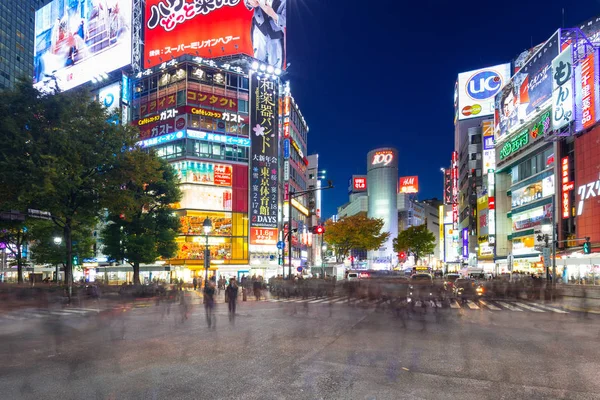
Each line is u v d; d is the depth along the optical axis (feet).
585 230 153.38
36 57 241.96
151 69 193.88
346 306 81.10
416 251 331.98
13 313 72.13
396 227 533.14
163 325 54.29
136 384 26.37
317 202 315.37
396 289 75.36
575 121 157.38
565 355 35.40
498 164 236.02
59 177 78.02
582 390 25.38
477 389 25.40
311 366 31.07
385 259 506.89
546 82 182.09
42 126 81.61
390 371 29.66
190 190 180.04
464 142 314.96
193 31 201.87
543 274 174.40
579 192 157.79
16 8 425.69
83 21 223.51
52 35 236.22
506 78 325.21
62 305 86.84
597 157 147.54
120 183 92.79
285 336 44.78
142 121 192.65
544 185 186.29
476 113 331.36
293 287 108.47
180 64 186.50
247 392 24.71
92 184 88.89
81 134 84.48
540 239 132.77
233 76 195.42
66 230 90.58
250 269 187.11
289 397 23.81
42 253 131.85
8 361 32.99
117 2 211.00
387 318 61.21
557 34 174.29
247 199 191.83
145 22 209.05
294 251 225.35
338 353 35.78
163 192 124.88
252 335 45.50
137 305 87.81
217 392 24.72
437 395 24.23
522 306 82.33
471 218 287.69
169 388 25.50
